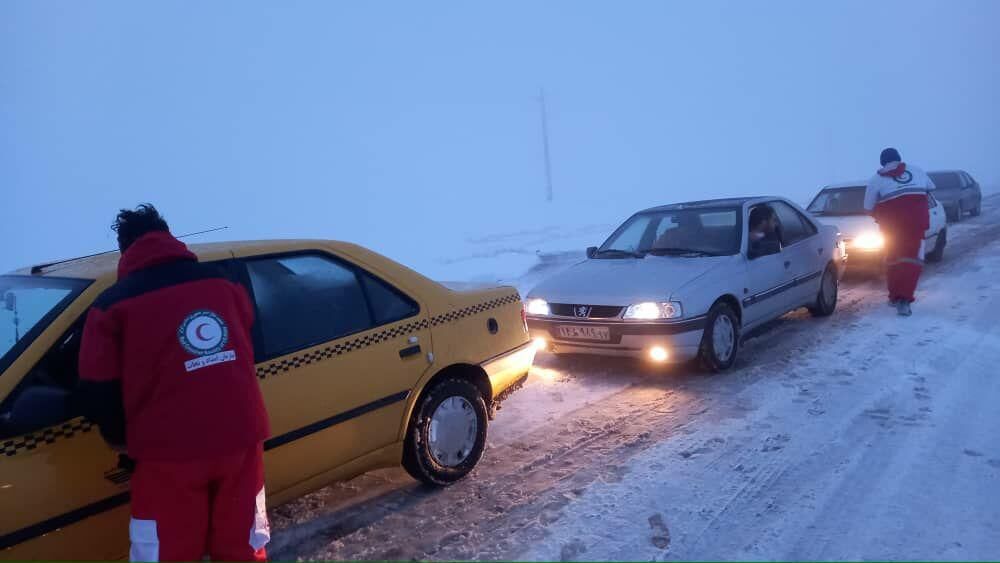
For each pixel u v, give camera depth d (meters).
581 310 6.05
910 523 3.43
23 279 3.23
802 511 3.61
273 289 3.40
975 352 6.21
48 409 2.40
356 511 3.86
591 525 3.58
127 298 2.41
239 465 2.57
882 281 10.16
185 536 2.45
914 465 4.06
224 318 2.56
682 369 6.33
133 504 2.46
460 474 4.14
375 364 3.66
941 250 11.71
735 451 4.41
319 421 3.39
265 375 3.21
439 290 4.16
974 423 4.64
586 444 4.67
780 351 6.70
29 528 2.50
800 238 7.61
